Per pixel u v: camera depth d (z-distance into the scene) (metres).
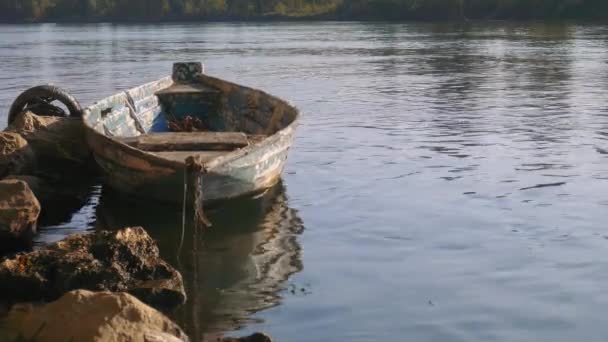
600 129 19.12
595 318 8.02
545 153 16.27
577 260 9.71
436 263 9.70
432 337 7.61
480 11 93.56
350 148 17.17
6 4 131.25
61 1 132.75
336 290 8.83
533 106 23.52
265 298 8.60
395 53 47.41
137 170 11.35
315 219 11.71
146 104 16.38
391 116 21.95
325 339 7.57
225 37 72.69
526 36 60.56
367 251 10.20
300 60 43.22
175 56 47.28
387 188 13.54
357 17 109.94
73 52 52.25
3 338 7.28
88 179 14.62
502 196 12.81
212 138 12.67
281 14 124.12
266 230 11.14
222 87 17.41
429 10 97.44
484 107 23.55
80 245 8.88
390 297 8.60
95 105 13.98
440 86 29.70
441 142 17.70
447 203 12.47
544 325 7.87
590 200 12.48
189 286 8.97
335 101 25.55
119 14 132.38
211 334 7.67
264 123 15.30
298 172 14.88
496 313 8.16
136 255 8.77
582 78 31.14
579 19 83.56
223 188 11.39
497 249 10.18
